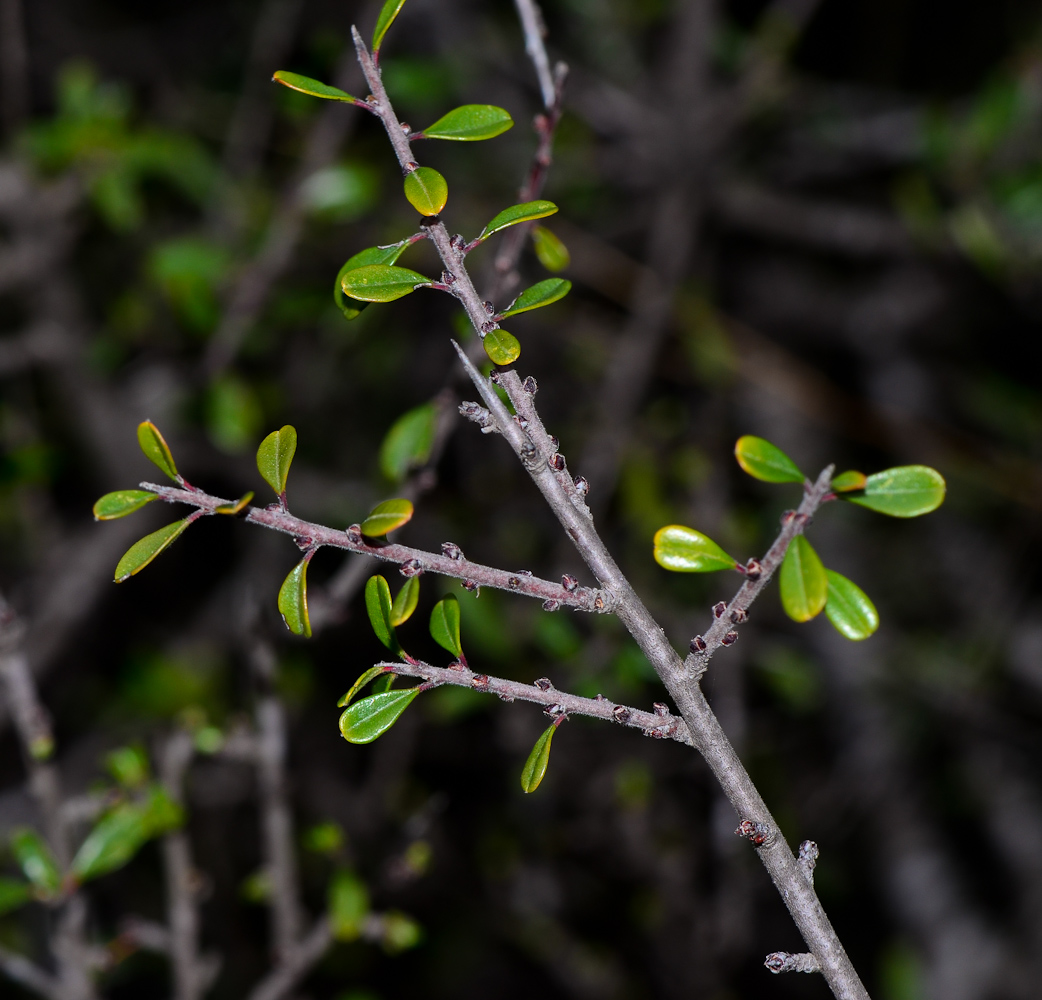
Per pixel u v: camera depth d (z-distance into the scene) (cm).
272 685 65
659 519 104
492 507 114
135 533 119
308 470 123
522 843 106
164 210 111
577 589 49
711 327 122
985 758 131
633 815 98
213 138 119
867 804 127
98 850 61
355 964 107
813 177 134
